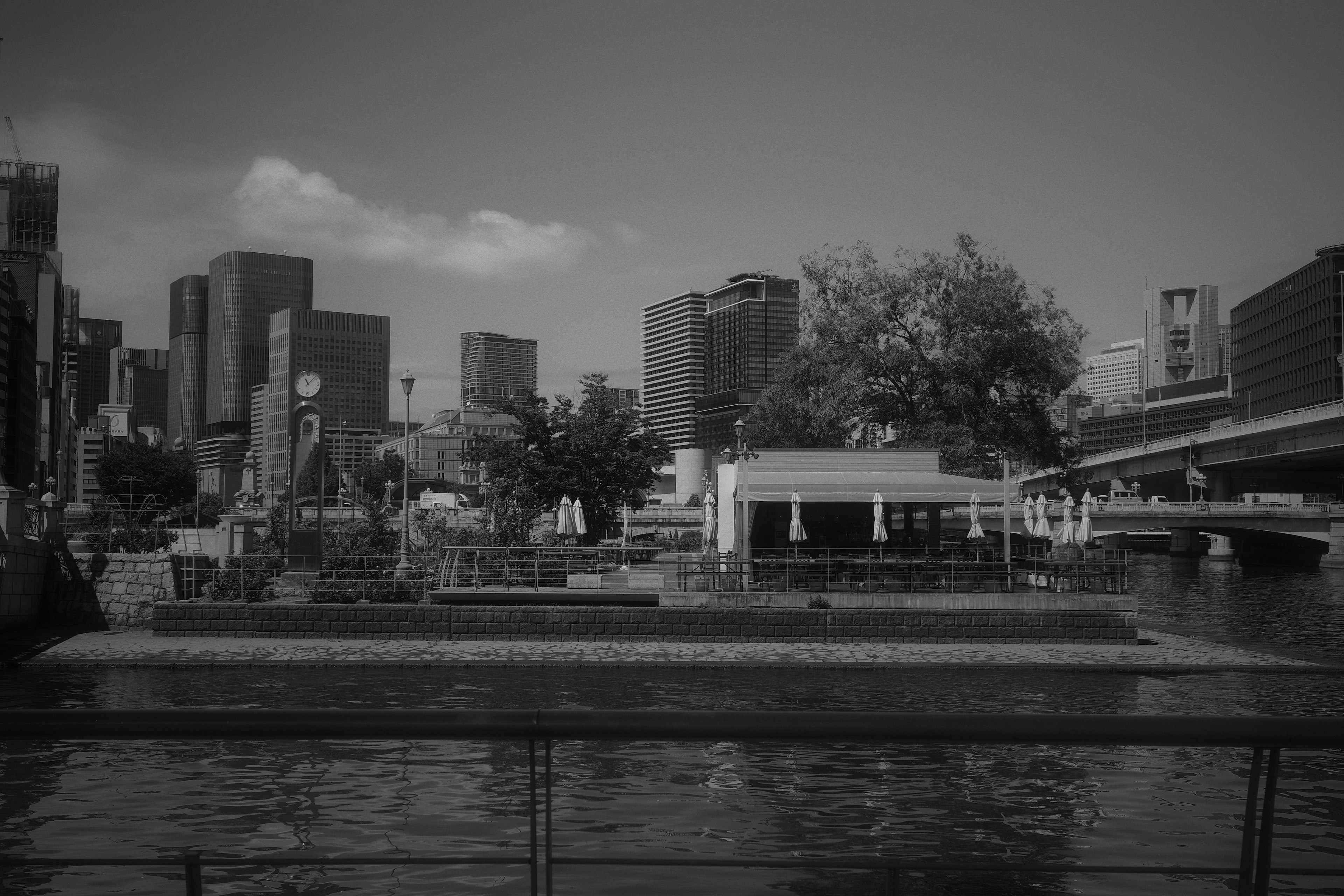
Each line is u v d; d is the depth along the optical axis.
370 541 47.06
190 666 30.62
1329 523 97.38
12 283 150.88
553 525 68.75
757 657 31.84
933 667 30.78
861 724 3.53
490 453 59.53
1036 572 36.66
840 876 10.82
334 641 35.03
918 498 37.28
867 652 32.91
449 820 12.75
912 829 13.09
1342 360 139.00
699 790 14.45
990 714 3.55
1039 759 17.09
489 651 32.88
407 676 29.39
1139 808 14.36
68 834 11.86
